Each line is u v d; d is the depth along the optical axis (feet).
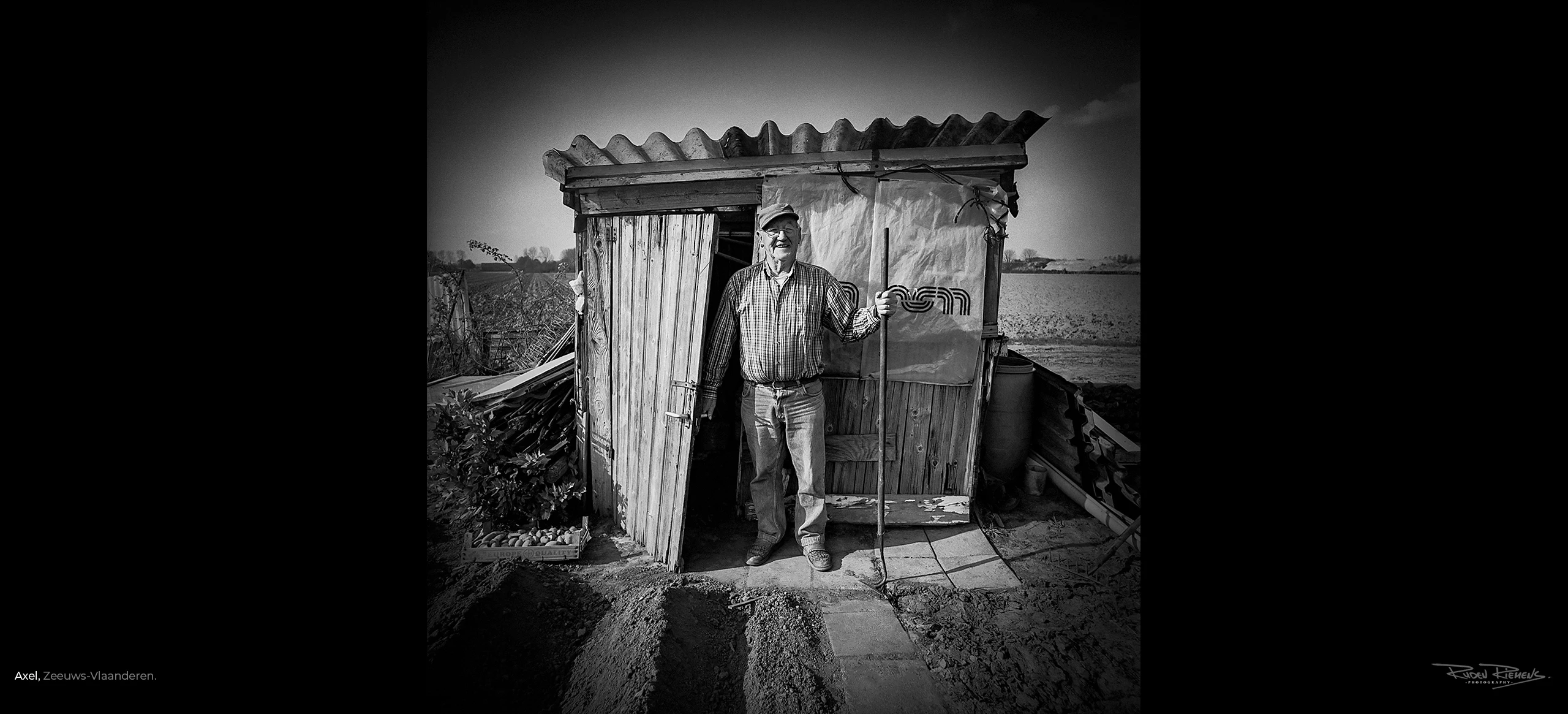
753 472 12.22
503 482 11.05
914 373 11.64
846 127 10.12
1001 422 13.52
